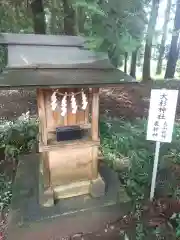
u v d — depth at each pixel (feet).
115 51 6.66
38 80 5.01
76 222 7.08
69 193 7.65
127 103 19.53
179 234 6.37
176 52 25.39
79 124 6.81
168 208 7.36
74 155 7.20
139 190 8.29
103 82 5.33
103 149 10.64
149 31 6.73
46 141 6.42
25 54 5.75
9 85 4.66
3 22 12.50
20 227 6.59
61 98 6.28
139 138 10.71
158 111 6.83
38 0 13.82
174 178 9.02
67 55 6.08
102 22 6.22
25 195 7.81
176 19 19.49
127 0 6.01
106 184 8.48
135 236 6.58
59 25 16.29
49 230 6.89
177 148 10.34
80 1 5.80
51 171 7.17
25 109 17.10
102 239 6.74
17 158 10.89
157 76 30.55
